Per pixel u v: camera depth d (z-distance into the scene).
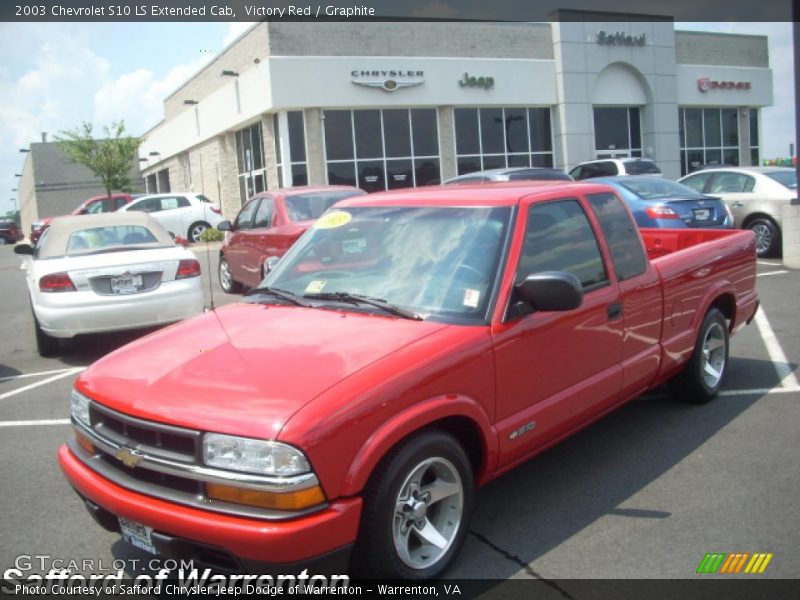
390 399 3.19
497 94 27.42
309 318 3.94
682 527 3.95
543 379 4.03
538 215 4.25
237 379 3.28
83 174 54.16
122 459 3.25
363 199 4.88
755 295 6.59
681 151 33.28
